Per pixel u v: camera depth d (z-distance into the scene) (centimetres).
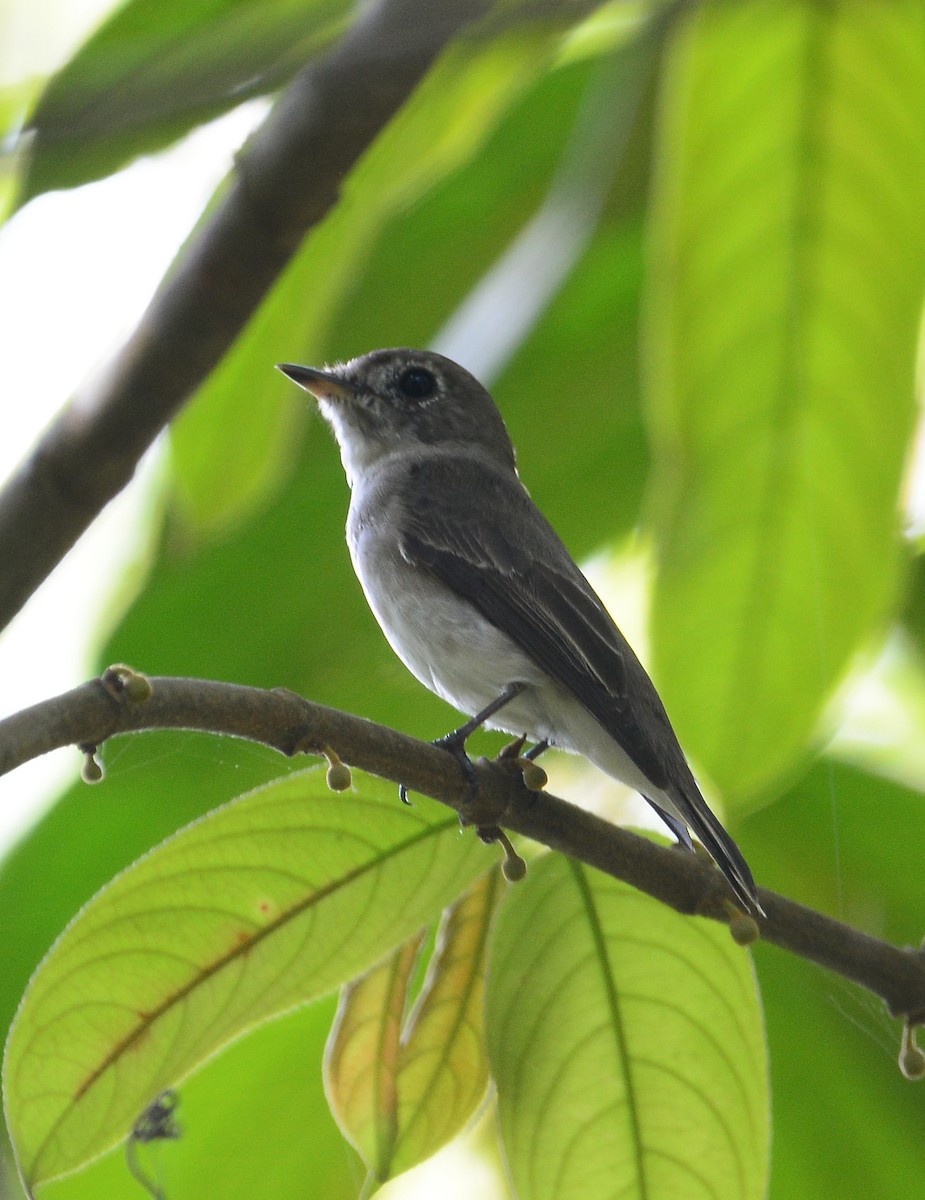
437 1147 518
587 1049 525
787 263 525
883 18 478
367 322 826
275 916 501
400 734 507
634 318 812
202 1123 712
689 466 553
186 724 453
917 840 776
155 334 474
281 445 680
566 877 533
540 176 780
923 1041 756
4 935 784
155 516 902
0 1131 628
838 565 558
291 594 852
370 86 424
